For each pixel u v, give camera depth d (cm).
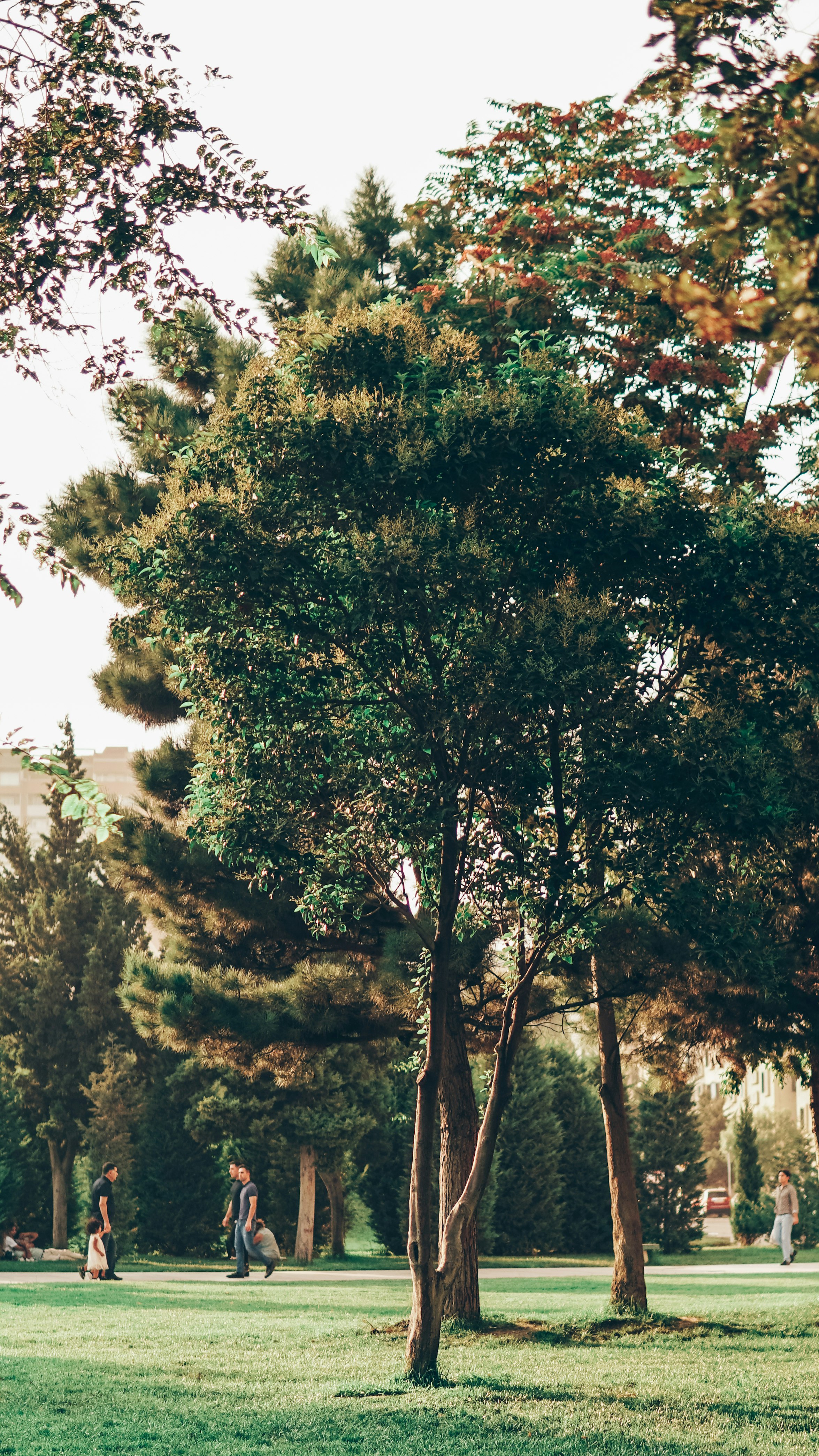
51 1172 3812
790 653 1038
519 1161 3816
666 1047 1606
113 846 1703
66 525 1592
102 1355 1237
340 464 1004
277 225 731
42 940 3853
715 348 1325
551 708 1011
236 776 1083
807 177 367
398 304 1103
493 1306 1816
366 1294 2042
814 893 1372
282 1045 1722
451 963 1391
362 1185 3703
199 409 1638
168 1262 3322
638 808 995
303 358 1056
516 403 994
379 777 1033
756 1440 848
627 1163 1599
